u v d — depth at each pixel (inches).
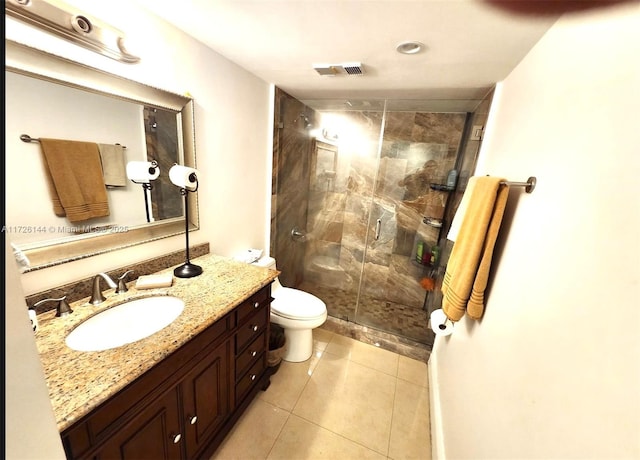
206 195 61.5
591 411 19.0
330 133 103.0
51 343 31.3
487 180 43.4
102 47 37.4
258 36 48.4
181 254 56.8
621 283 18.1
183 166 49.5
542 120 35.9
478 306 43.2
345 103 91.6
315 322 72.4
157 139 47.8
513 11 34.6
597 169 22.6
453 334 60.4
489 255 41.1
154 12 43.1
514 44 43.1
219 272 54.6
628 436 15.9
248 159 74.1
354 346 87.7
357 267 115.6
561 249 25.9
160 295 44.8
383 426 60.2
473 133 77.9
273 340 75.6
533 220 33.2
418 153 96.8
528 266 32.1
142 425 32.5
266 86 75.9
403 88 72.3
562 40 33.4
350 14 38.8
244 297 46.6
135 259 48.0
